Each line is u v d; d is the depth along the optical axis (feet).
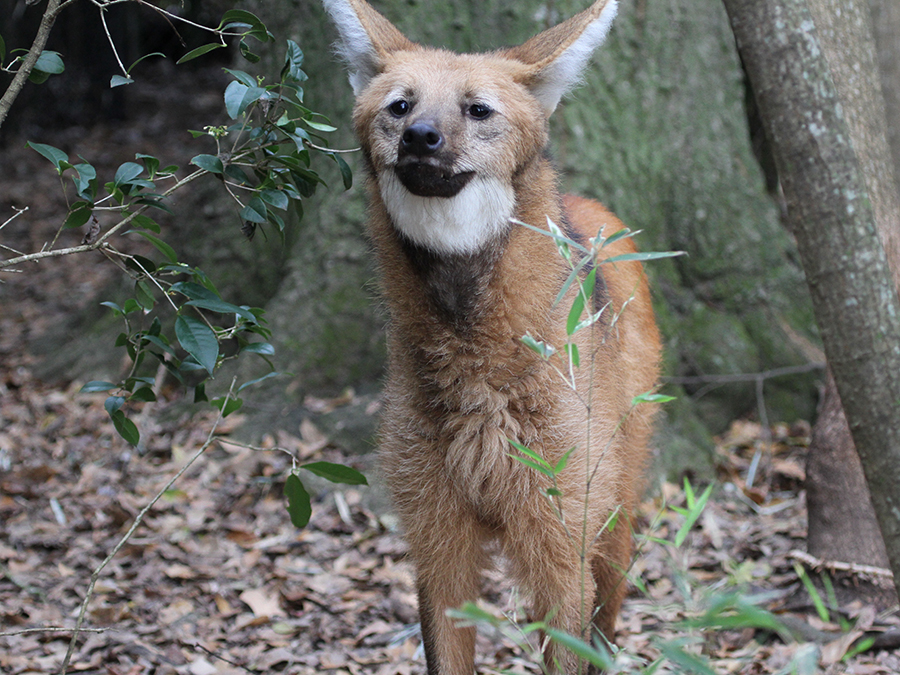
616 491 11.43
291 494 11.07
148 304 9.76
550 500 10.21
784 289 22.52
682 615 13.97
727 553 16.16
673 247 22.33
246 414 20.89
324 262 21.62
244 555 16.75
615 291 12.80
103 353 24.40
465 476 10.34
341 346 21.39
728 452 20.49
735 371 21.62
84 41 55.57
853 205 8.42
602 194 21.02
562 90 10.96
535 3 20.31
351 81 11.49
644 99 21.54
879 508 8.71
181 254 24.11
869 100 13.73
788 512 17.92
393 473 10.99
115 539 17.30
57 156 9.12
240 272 23.27
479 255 10.03
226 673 12.93
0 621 14.19
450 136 9.71
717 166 22.35
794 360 21.89
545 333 10.16
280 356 21.35
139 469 19.88
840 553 14.12
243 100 9.25
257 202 10.00
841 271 8.46
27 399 23.52
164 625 14.47
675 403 20.53
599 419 10.82
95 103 56.85
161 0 16.90
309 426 20.07
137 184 9.41
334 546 17.02
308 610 15.05
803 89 8.42
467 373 10.16
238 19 9.71
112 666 12.96
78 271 34.88
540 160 10.75
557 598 10.66
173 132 56.24
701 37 22.18
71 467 20.25
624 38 21.18
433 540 10.83
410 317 10.41
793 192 8.64
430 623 11.12
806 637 13.05
